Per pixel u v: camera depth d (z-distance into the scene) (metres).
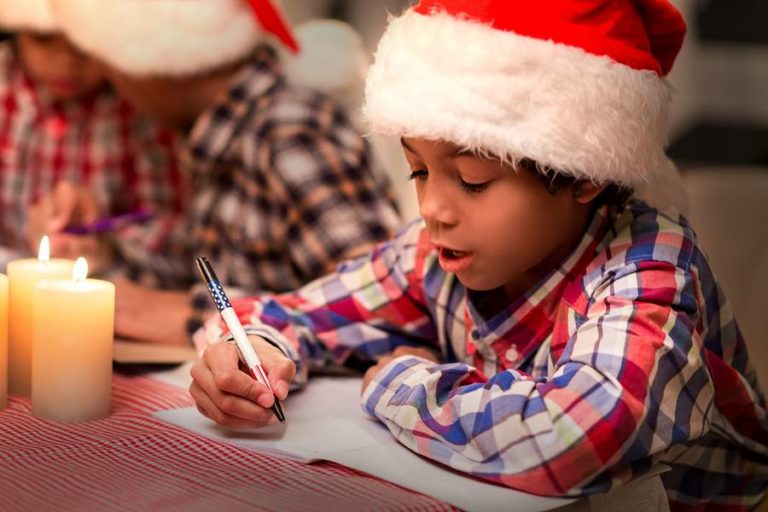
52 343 1.17
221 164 1.89
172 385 1.33
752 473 1.29
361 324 1.39
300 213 1.82
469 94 1.08
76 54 2.08
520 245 1.13
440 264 1.22
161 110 1.92
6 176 2.27
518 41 1.08
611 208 1.22
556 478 0.99
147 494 0.97
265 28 1.76
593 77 1.09
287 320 1.36
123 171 2.23
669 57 1.21
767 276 1.82
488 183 1.11
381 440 1.13
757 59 2.94
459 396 1.08
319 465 1.06
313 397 1.29
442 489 1.00
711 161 2.96
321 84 1.90
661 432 1.04
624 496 1.06
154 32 1.79
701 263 1.19
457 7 1.12
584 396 1.02
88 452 1.08
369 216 1.82
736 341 1.28
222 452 1.08
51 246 1.96
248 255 1.89
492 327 1.26
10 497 0.96
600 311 1.10
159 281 2.05
